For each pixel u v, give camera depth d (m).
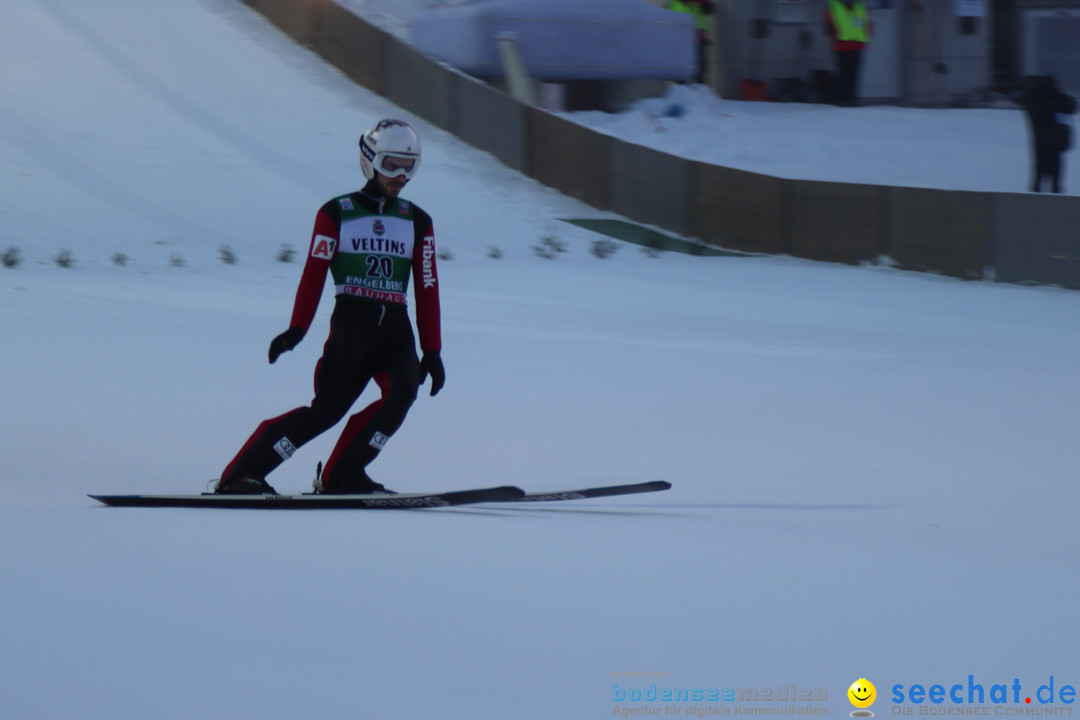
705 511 17.58
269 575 12.46
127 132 85.12
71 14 102.56
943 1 117.94
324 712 8.56
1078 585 12.80
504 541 14.45
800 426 26.53
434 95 96.50
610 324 46.12
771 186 74.94
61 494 18.42
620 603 11.57
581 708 8.67
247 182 80.88
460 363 35.62
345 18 102.69
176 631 10.44
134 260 64.06
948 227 66.81
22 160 77.44
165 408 27.19
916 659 9.97
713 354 38.97
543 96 99.06
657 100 104.69
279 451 17.69
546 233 78.00
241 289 54.28
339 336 17.83
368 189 18.08
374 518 16.00
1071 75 122.81
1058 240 62.62
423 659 9.74
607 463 22.11
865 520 16.97
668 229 80.94
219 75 97.88
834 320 49.91
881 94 119.25
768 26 113.69
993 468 21.81
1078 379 34.88
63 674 9.31
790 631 10.70
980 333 47.09
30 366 31.75
